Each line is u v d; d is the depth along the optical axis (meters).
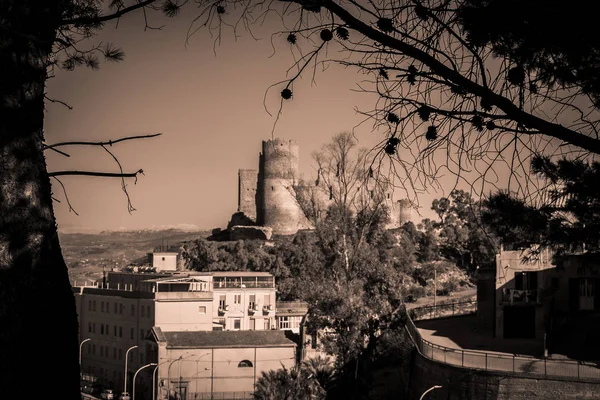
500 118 10.09
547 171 13.59
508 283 55.22
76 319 11.18
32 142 10.78
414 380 52.94
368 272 70.12
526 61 10.77
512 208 13.44
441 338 58.44
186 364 86.06
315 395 60.44
